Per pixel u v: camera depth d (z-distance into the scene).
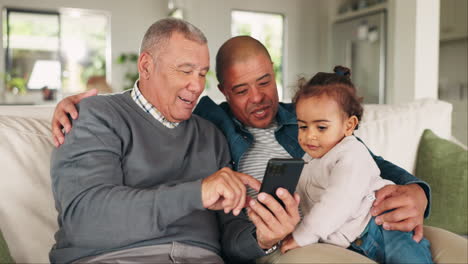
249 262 1.29
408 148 1.80
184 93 1.29
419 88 3.43
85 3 6.20
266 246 1.19
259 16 7.08
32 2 5.98
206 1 5.81
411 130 1.83
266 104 1.53
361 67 5.48
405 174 1.37
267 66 1.52
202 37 1.33
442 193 1.67
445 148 1.74
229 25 5.97
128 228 0.98
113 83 6.45
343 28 5.89
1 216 1.18
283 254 1.11
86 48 8.70
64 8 6.11
